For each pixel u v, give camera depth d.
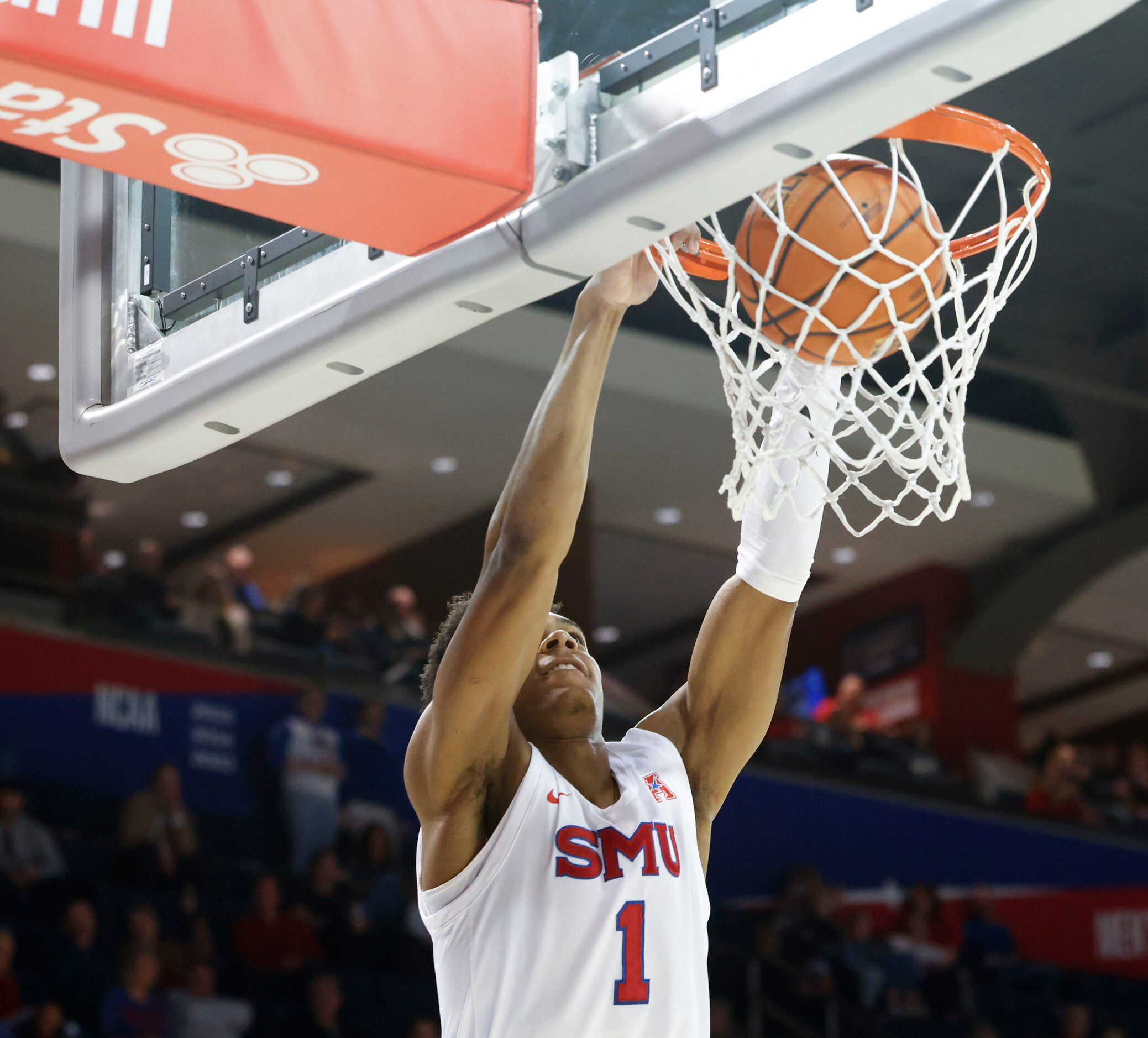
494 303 2.77
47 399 15.62
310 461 16.59
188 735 12.38
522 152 2.59
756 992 12.27
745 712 3.41
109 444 3.31
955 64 2.25
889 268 2.85
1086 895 16.33
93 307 3.43
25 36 2.31
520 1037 2.90
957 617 18.91
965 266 3.38
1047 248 14.04
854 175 2.89
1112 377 15.58
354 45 2.52
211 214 3.24
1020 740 20.52
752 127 2.39
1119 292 14.80
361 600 18.38
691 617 21.39
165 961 10.24
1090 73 11.35
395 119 2.51
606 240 2.59
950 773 16.80
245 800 12.48
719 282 3.45
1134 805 18.62
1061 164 12.59
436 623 17.61
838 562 19.20
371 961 11.24
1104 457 16.78
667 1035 2.95
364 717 13.08
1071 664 21.83
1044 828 16.36
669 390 15.23
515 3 2.65
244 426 3.20
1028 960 15.77
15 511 12.15
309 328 2.93
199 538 18.55
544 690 3.24
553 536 2.96
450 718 2.93
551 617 3.37
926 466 2.99
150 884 10.95
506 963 2.94
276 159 2.54
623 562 19.52
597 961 2.94
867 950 13.62
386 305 2.80
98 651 12.16
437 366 14.68
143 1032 9.77
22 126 2.49
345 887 11.75
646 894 3.01
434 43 2.57
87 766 11.86
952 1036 13.23
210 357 3.14
